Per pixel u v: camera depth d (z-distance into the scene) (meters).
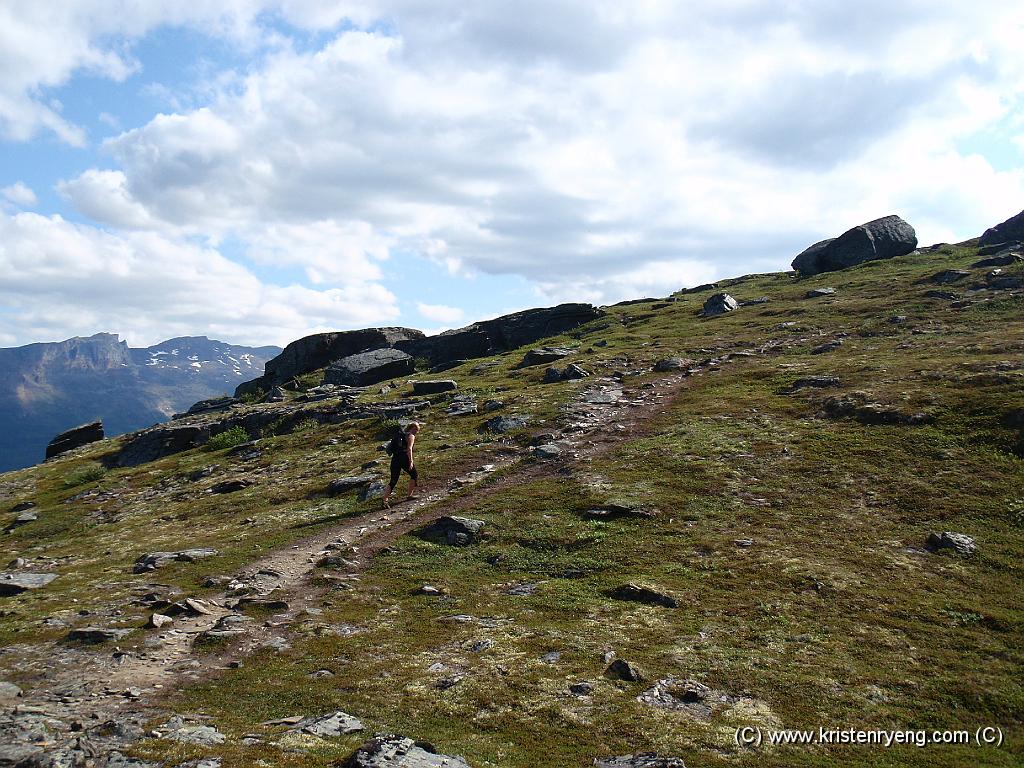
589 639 17.25
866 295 70.56
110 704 13.60
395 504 33.06
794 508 26.73
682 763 11.12
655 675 15.06
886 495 26.98
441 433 46.81
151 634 18.36
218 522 35.47
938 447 30.27
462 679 14.96
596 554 24.08
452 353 94.19
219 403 95.19
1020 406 31.53
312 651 17.03
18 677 15.42
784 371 47.53
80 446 89.56
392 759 10.09
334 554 26.17
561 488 31.53
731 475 30.64
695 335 68.56
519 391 55.56
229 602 21.56
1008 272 63.09
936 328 52.69
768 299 81.31
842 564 21.67
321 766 10.09
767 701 14.03
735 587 20.52
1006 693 14.35
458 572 23.72
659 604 19.62
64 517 47.66
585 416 44.56
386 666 15.91
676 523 26.22
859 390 39.09
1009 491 25.81
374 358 88.38
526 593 21.28
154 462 62.91
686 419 40.47
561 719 13.05
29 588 24.50
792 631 17.50
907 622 17.89
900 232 93.81
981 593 19.52
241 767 9.70
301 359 102.88
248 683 14.99
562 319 93.50
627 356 62.81
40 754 9.80
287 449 53.72
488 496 32.12
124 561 28.89
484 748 11.73
